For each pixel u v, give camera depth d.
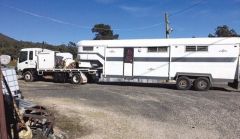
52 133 9.87
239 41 20.56
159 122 12.05
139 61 23.00
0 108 7.11
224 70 20.89
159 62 22.42
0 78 7.23
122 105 15.27
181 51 21.80
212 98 17.72
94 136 10.09
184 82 21.69
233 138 10.08
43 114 9.88
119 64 23.64
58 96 17.47
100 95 18.31
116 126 11.34
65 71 25.80
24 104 10.14
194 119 12.59
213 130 11.00
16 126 8.75
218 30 54.00
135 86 23.56
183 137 10.16
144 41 22.83
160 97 17.88
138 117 12.80
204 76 21.31
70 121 11.69
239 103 16.20
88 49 24.69
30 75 27.36
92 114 13.04
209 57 21.17
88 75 25.91
